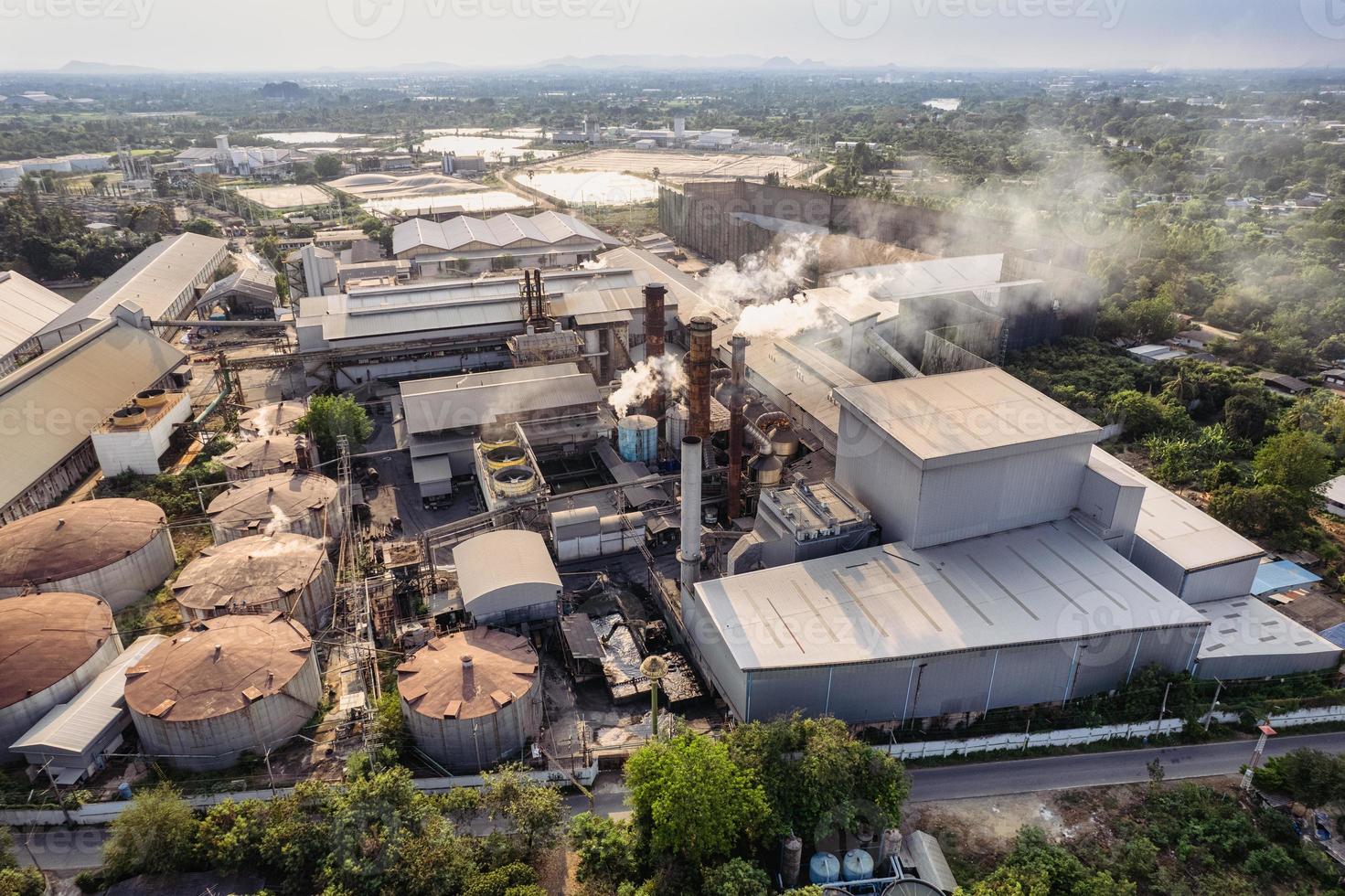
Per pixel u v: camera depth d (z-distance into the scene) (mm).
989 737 64312
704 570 84688
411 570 83000
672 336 143375
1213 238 197750
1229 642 71875
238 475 95938
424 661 65500
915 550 75500
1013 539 77750
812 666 62281
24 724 62062
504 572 75438
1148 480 90500
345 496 92938
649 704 70000
